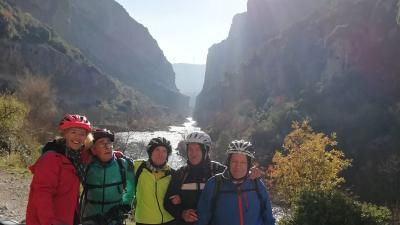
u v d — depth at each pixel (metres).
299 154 20.44
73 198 3.36
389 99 52.22
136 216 4.27
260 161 50.16
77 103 101.19
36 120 32.00
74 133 3.43
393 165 35.28
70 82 103.19
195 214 3.99
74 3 192.88
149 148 4.21
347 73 59.03
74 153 3.46
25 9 129.75
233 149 3.76
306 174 20.08
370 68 57.66
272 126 55.22
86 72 110.94
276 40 102.25
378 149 42.09
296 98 71.62
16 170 14.85
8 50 78.44
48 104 36.25
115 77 188.50
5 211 9.14
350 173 39.66
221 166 4.25
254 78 109.44
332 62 66.00
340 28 66.19
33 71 87.56
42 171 3.21
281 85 88.25
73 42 173.12
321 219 8.43
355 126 48.69
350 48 61.44
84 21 192.00
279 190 21.05
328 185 19.28
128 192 4.03
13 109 21.66
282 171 20.83
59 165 3.28
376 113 48.19
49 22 142.00
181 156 39.91
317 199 8.73
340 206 8.53
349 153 44.34
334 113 53.38
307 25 87.94
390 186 33.72
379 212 8.80
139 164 4.25
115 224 3.82
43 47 94.56
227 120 88.88
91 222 3.74
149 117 122.88
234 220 3.69
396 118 45.28
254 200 3.75
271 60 99.88
